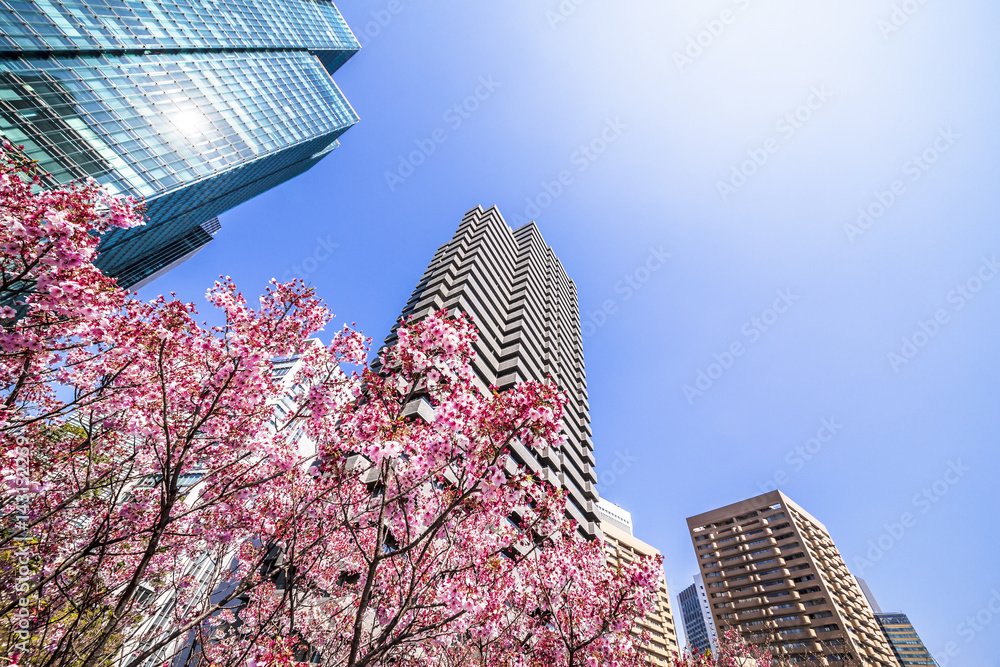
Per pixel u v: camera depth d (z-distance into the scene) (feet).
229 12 206.90
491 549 29.32
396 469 24.29
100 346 22.74
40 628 21.06
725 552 267.59
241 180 212.02
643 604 25.02
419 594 23.47
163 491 19.06
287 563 20.95
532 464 117.08
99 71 131.75
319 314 26.07
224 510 26.27
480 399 21.93
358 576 35.22
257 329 23.22
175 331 22.70
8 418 19.74
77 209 19.20
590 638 25.68
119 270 211.00
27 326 19.90
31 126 108.88
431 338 22.00
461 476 21.43
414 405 73.05
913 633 387.75
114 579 25.61
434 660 28.45
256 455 25.18
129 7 148.56
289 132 222.07
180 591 28.27
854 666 185.57
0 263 17.81
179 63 165.58
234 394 22.85
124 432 25.79
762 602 234.79
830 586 232.12
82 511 24.99
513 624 28.40
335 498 26.55
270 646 18.52
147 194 136.56
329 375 26.21
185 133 157.07
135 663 16.35
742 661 87.71
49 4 121.90
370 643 21.67
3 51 108.88
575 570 29.96
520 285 186.39
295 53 263.49
